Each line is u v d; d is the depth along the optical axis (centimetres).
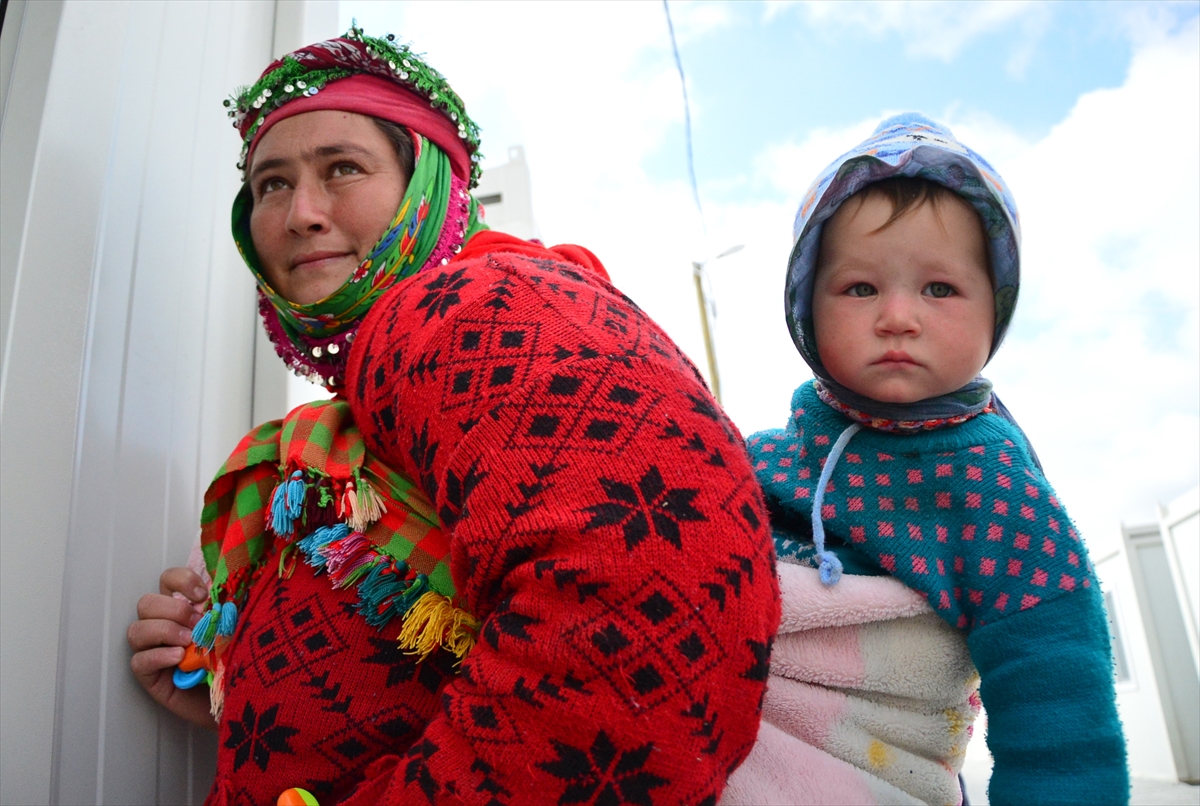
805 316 97
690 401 68
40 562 109
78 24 126
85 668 112
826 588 85
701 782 58
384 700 79
